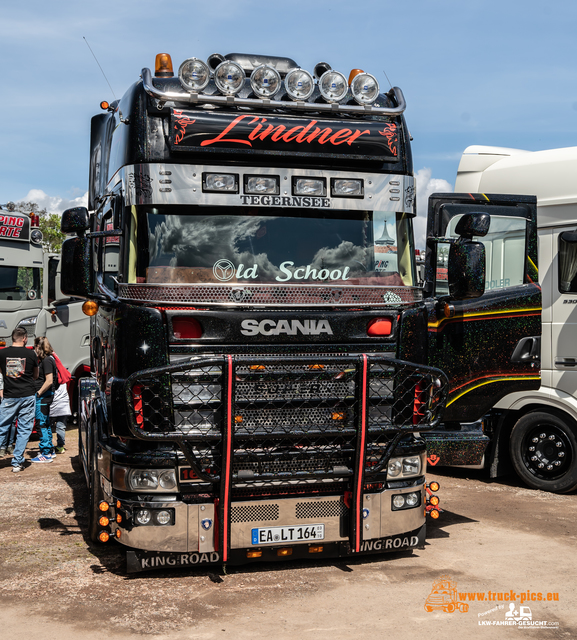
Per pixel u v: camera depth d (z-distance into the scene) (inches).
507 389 280.2
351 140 205.2
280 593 184.5
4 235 449.1
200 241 192.7
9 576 197.6
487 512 269.6
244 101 199.5
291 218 200.5
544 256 312.5
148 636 159.6
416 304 205.3
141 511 184.1
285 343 190.2
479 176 336.5
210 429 182.7
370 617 170.1
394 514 201.0
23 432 350.6
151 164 192.1
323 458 190.9
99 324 244.4
